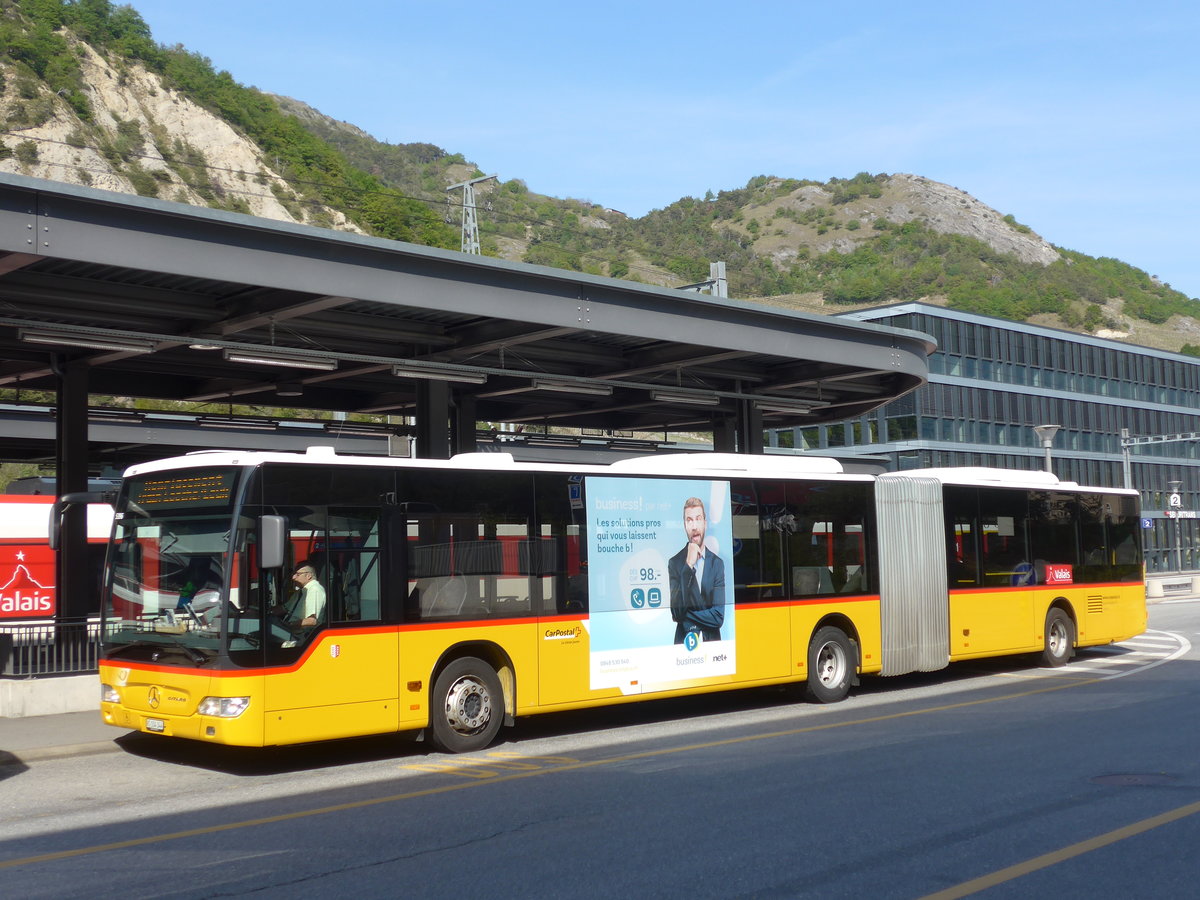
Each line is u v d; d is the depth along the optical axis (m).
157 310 17.64
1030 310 190.50
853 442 62.44
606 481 14.09
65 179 120.00
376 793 10.44
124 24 143.75
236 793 10.62
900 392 28.75
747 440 27.44
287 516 11.43
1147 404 74.88
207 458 11.65
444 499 12.60
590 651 13.66
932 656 17.78
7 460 33.31
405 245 16.66
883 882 7.03
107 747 13.24
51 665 15.79
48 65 128.38
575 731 14.22
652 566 14.40
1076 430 69.00
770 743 12.79
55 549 12.81
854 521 16.94
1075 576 20.69
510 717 12.99
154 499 12.03
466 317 20.12
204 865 7.84
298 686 11.26
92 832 9.06
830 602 16.41
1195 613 36.94
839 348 23.67
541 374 21.59
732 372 26.59
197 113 138.62
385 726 11.88
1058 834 8.20
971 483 18.88
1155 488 75.12
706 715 15.49
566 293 19.03
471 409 27.06
